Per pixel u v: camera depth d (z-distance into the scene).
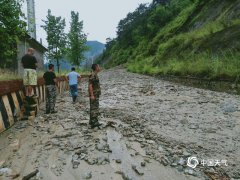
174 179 5.07
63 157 5.86
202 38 25.70
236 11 26.44
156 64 36.19
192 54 24.06
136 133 7.61
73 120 9.23
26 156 5.95
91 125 8.11
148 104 12.79
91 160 5.64
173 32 48.91
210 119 9.66
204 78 17.62
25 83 9.95
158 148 6.48
